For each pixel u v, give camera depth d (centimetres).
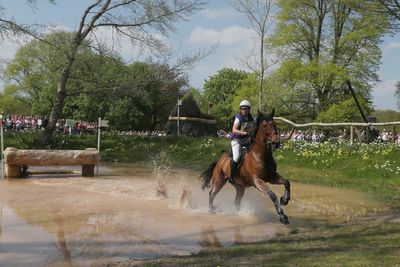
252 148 943
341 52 3709
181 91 6544
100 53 2798
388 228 850
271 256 638
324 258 619
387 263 591
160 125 6744
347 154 1950
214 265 595
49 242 753
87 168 1742
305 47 3872
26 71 7612
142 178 1728
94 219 941
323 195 1387
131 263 628
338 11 3669
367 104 3644
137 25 2770
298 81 3634
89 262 641
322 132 3588
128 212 1023
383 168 1742
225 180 1055
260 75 2866
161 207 1095
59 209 1050
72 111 5712
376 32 3453
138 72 2945
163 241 768
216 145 2573
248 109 1009
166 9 2742
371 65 3650
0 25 2406
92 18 2711
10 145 2625
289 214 1053
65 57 2795
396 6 1858
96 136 3083
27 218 946
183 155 2552
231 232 845
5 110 8350
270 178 937
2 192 1303
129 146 2873
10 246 725
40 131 3106
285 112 3800
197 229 864
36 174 1767
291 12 3744
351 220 984
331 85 3694
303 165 2033
